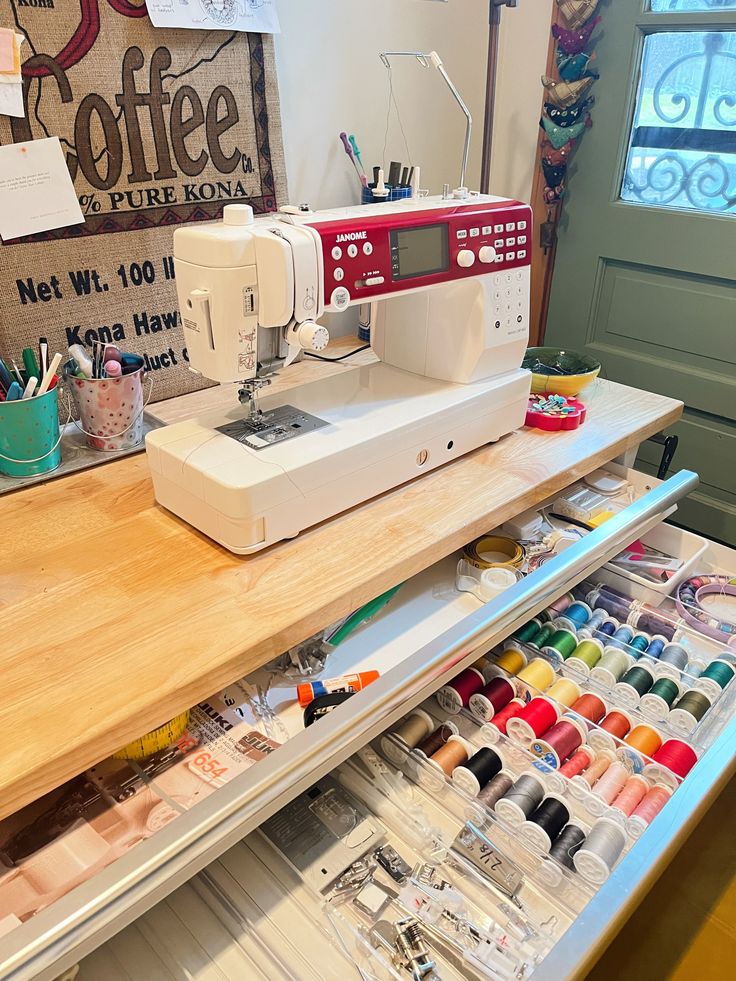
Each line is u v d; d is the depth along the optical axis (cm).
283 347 106
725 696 111
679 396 210
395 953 83
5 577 97
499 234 121
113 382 120
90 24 118
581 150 204
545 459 131
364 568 101
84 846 83
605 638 125
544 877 92
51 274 125
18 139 116
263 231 96
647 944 138
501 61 207
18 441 115
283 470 99
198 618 91
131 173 130
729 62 176
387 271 107
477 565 125
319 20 156
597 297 218
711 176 188
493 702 110
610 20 188
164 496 108
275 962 84
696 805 88
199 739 96
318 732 82
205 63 134
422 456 119
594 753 106
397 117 182
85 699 80
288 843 95
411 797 101
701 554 139
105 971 83
